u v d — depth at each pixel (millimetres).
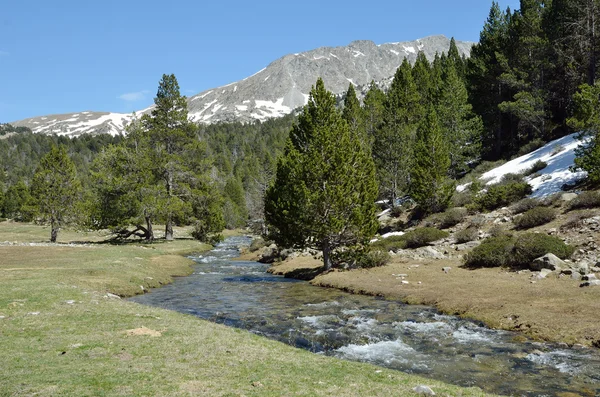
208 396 6773
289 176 30594
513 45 54500
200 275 32188
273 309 18406
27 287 17750
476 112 61875
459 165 54250
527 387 9039
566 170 36656
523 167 44250
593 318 13469
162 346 9938
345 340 13219
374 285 23047
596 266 20156
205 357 9211
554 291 17219
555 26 48938
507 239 26141
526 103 49344
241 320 16203
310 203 27672
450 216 37562
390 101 59969
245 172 145125
